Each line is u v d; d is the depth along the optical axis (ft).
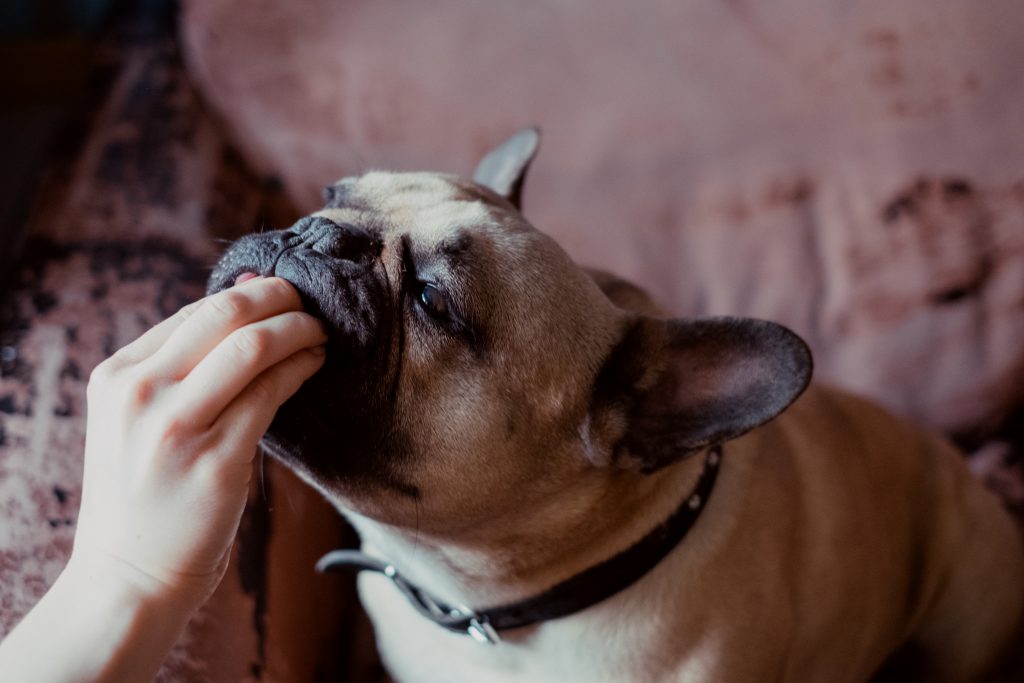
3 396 2.02
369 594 2.13
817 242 2.68
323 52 2.75
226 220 2.59
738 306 2.71
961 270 2.64
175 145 2.67
